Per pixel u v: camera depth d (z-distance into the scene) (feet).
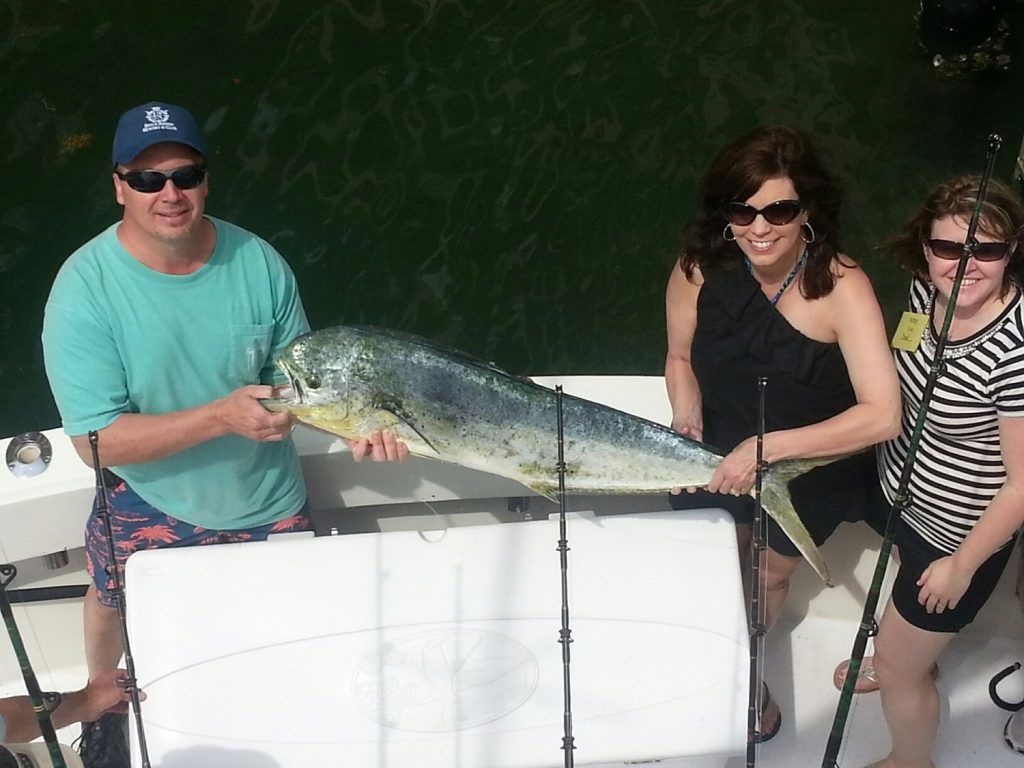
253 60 26.66
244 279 8.20
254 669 7.18
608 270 22.95
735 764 9.02
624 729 7.07
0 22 26.66
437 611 7.40
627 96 26.76
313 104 25.84
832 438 7.45
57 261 21.54
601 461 7.73
